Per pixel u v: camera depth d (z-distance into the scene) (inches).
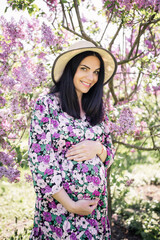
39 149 61.5
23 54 103.0
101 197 70.7
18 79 93.7
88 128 70.0
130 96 125.5
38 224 67.4
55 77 74.0
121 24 105.0
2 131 91.5
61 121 65.7
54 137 64.2
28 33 102.3
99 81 74.7
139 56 110.3
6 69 96.7
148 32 119.2
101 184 67.2
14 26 97.2
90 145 67.2
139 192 163.9
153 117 148.3
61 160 64.5
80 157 65.4
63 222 63.0
